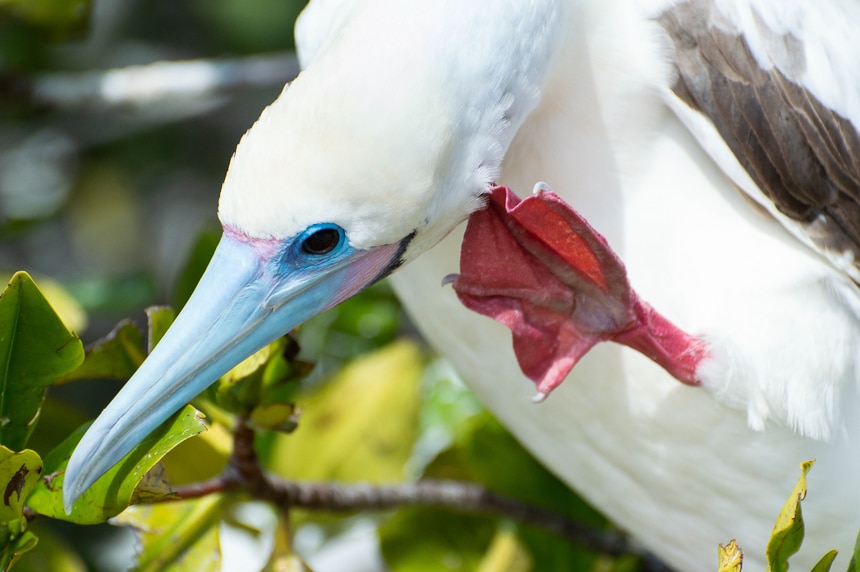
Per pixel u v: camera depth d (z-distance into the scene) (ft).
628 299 6.00
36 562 6.24
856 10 6.22
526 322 6.02
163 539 6.08
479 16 5.90
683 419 6.12
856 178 6.10
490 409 6.36
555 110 6.06
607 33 6.03
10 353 5.90
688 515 6.24
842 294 6.05
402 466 6.50
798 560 6.21
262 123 5.88
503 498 6.45
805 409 6.03
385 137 5.85
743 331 6.02
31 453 5.82
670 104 6.03
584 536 6.48
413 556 6.49
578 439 6.26
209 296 5.92
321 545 6.48
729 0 6.06
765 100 6.05
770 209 6.03
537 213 5.93
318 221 5.88
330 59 5.89
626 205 6.07
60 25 6.62
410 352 6.55
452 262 6.16
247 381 6.05
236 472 6.12
